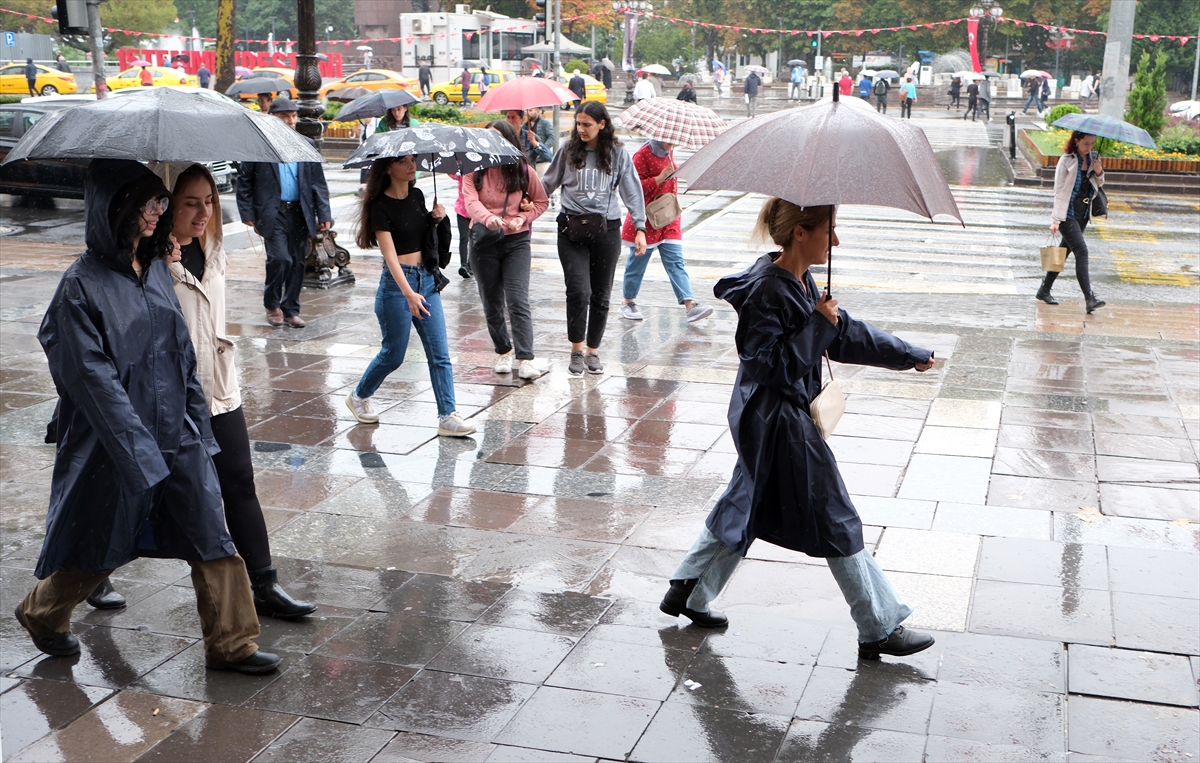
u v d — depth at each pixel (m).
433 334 6.82
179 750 3.56
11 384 8.02
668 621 4.48
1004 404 7.68
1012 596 4.69
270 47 63.34
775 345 3.86
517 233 8.03
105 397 3.50
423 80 43.72
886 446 6.75
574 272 8.19
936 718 3.75
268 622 4.45
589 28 69.62
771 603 4.64
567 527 5.50
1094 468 6.37
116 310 3.60
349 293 11.59
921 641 4.09
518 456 6.61
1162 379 8.40
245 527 4.37
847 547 3.95
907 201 3.44
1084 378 8.42
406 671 4.07
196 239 4.11
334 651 4.21
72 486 3.71
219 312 4.18
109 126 3.50
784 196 3.47
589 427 7.19
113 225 3.58
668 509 5.76
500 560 5.09
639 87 39.91
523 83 11.84
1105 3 69.69
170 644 4.27
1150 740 3.61
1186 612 4.54
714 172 3.67
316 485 6.09
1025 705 3.83
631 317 10.47
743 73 80.62
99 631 4.37
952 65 69.75
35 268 12.97
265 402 7.70
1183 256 15.03
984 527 5.47
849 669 4.08
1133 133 10.47
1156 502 5.84
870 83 52.31
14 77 38.72
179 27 100.75
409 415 7.43
